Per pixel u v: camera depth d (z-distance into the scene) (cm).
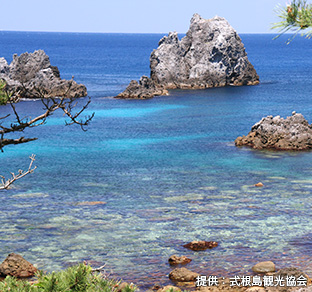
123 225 3412
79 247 2967
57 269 2616
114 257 2794
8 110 10275
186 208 3862
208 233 3219
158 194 4341
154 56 14900
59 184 4728
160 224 3438
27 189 4519
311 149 6412
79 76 18338
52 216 3647
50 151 6419
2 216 3638
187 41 15212
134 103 11431
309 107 10781
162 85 14588
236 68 15175
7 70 12975
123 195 4312
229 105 11112
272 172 5212
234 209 3819
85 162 5778
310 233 3206
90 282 1048
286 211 3753
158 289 2283
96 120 9075
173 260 2702
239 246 2961
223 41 14775
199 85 14500
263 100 11900
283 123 6694
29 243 3042
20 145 6775
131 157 6075
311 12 1040
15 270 2441
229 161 5788
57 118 9244
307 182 4769
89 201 4106
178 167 5500
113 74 19262
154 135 7631
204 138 7362
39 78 12275
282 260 2712
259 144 6531
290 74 19362
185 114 9850
